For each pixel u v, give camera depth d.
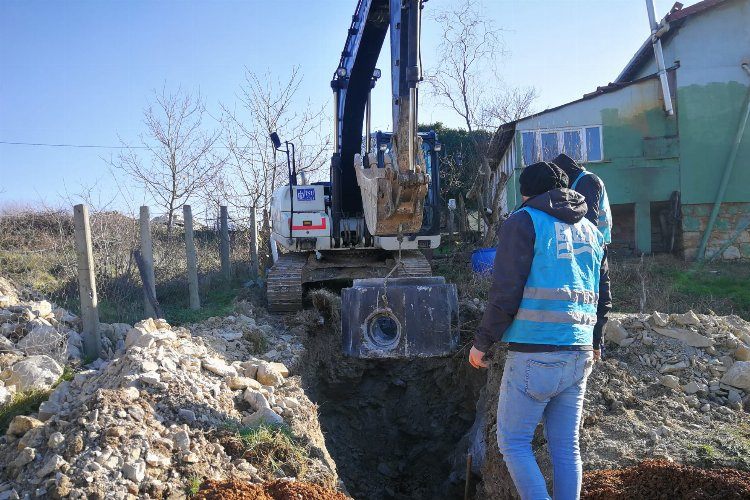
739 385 5.23
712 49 15.36
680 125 15.41
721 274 13.16
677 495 3.61
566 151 15.49
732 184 15.37
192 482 3.59
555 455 3.10
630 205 16.30
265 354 6.80
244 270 11.95
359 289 6.18
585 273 3.17
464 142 23.45
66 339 5.80
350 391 7.64
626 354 5.68
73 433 3.73
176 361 4.88
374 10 7.67
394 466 7.31
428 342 6.04
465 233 15.19
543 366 3.03
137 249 8.64
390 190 5.92
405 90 6.03
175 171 17.88
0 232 10.20
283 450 4.16
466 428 7.16
